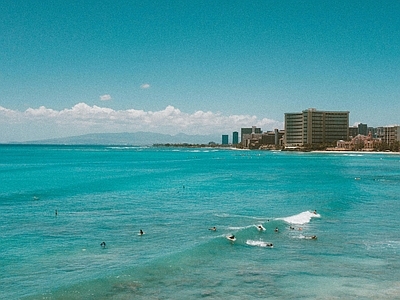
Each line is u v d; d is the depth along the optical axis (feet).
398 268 83.61
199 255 90.99
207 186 243.19
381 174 354.54
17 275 77.05
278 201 179.93
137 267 81.71
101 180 273.54
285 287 72.49
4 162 495.00
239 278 76.79
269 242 103.55
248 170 399.44
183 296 67.92
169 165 481.46
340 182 276.00
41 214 141.69
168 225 124.57
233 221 132.36
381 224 128.06
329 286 73.20
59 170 369.09
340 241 105.40
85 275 77.15
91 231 115.14
